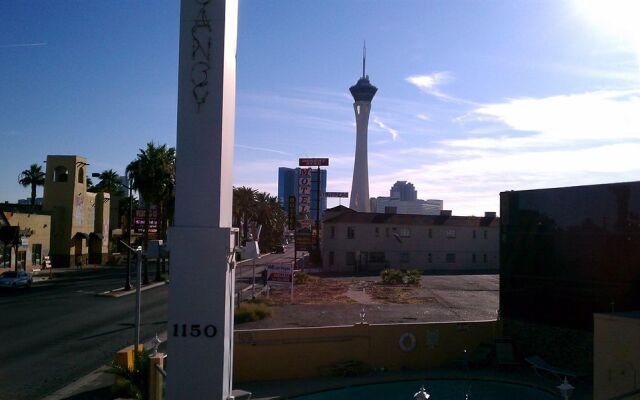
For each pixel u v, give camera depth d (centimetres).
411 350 1784
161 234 5244
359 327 1742
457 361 1792
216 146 820
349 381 1617
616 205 1609
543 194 1834
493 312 3097
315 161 7288
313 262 7181
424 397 999
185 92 826
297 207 6825
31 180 8931
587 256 1681
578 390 1524
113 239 7631
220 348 812
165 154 4969
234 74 890
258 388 1542
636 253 1546
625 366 1223
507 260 1944
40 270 5703
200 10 830
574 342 1694
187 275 815
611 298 1599
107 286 4431
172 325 814
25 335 2384
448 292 4200
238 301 3278
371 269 6488
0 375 1706
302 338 1680
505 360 1752
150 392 1284
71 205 6397
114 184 9875
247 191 8175
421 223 6775
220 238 814
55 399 1442
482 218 7306
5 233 4838
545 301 1800
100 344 2189
